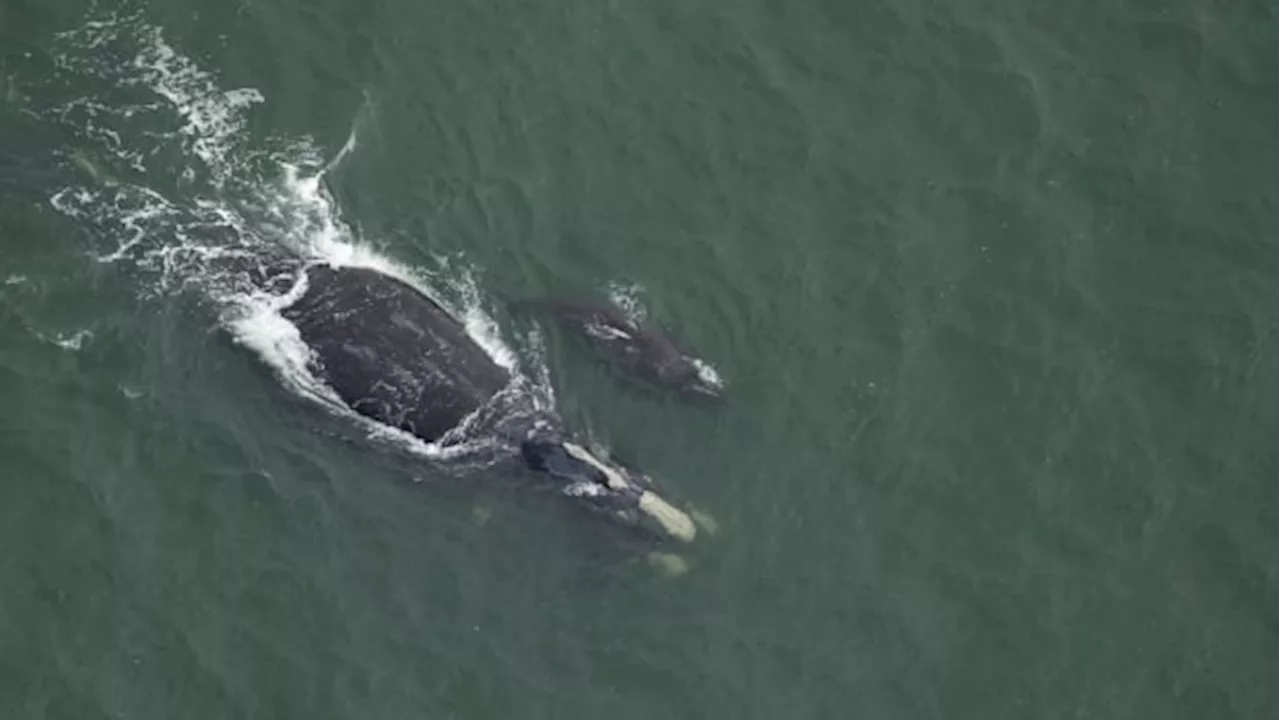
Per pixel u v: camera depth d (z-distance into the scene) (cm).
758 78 9931
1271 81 10131
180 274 8931
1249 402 9138
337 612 8231
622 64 9900
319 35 9750
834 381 9038
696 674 8225
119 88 9462
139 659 8025
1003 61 10106
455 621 8262
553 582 8400
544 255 9250
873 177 9688
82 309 8819
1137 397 9125
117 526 8325
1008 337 9256
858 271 9388
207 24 9688
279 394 8656
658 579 8431
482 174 9462
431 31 9862
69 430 8519
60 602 8119
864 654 8338
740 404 8900
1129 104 10031
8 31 9525
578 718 8062
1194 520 8788
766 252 9394
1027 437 8962
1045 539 8694
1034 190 9725
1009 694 8288
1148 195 9750
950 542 8656
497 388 8662
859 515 8688
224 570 8275
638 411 8794
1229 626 8519
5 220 8994
